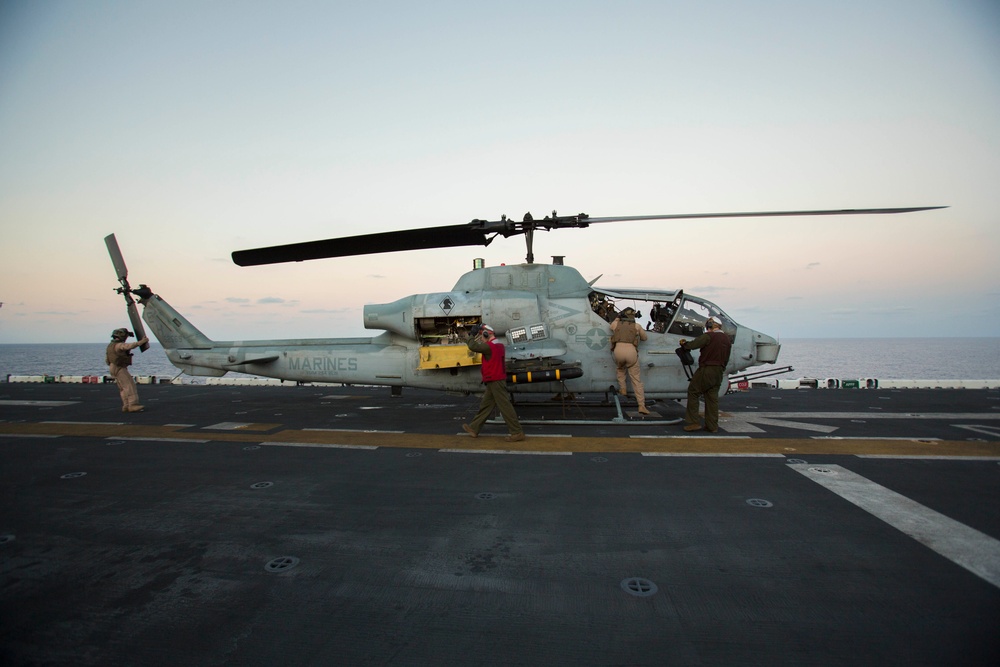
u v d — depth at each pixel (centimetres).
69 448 686
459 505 439
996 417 888
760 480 504
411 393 1424
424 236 810
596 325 903
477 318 927
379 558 334
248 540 367
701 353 759
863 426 799
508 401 714
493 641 241
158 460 615
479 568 318
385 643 240
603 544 352
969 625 249
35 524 402
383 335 1003
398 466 578
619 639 241
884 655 226
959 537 360
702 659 225
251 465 588
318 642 242
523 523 394
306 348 1026
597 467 564
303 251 851
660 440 704
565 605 273
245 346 1069
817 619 256
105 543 363
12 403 1173
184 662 228
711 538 360
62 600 284
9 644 243
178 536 375
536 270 955
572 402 1035
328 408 1082
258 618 263
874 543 349
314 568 321
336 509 431
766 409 991
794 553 334
